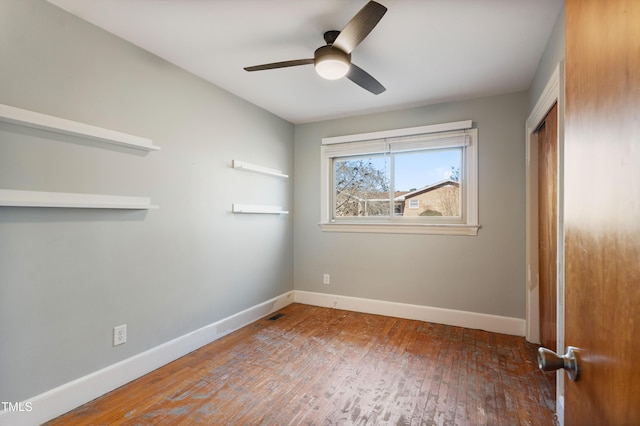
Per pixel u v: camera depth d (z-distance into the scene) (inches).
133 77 84.6
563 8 67.6
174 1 67.4
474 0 66.0
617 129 20.5
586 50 26.1
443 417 67.9
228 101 116.0
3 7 61.6
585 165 26.2
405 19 72.5
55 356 68.6
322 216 149.9
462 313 122.2
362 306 140.4
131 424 65.8
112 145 79.8
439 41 82.0
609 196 21.6
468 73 100.2
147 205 85.7
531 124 104.5
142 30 78.4
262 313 133.2
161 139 92.0
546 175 93.6
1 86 61.3
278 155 144.6
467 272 121.8
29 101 65.0
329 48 73.5
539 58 90.3
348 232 143.9
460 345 104.3
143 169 87.1
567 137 31.0
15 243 63.1
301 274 155.3
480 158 119.7
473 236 120.9
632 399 18.3
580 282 26.9
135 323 84.7
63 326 70.1
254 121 129.2
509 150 115.5
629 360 18.7
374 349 101.3
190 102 101.0
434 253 127.2
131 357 83.4
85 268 74.1
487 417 67.9
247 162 125.2
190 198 101.0
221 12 71.2
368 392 77.3
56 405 68.0
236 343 106.4
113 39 79.9
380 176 141.4
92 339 75.2
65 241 70.6
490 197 118.2
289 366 90.3
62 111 70.0
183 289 98.5
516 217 114.5
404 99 122.7
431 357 95.6
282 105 130.3
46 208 67.6
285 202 149.9
